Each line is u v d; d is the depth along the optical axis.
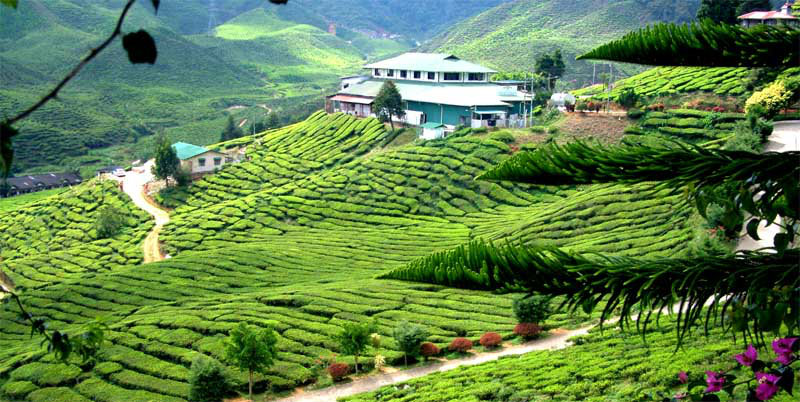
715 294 5.95
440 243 73.81
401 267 6.60
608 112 93.88
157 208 102.88
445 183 88.94
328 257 73.31
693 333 34.69
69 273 83.38
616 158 5.60
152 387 44.62
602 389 32.31
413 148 98.56
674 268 5.95
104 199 107.81
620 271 5.93
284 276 68.12
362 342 44.28
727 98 85.56
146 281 68.25
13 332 60.72
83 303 64.31
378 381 43.84
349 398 40.56
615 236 59.03
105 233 94.38
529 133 94.19
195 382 42.44
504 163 6.08
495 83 120.44
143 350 50.19
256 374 44.66
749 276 5.82
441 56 126.94
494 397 35.22
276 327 51.81
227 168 112.50
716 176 5.64
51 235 100.56
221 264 71.56
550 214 69.88
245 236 86.62
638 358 33.97
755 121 65.38
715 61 5.82
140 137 191.12
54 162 164.50
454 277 6.13
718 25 5.70
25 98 196.00
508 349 45.31
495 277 6.05
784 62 5.62
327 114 129.00
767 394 6.36
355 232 82.62
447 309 53.47
